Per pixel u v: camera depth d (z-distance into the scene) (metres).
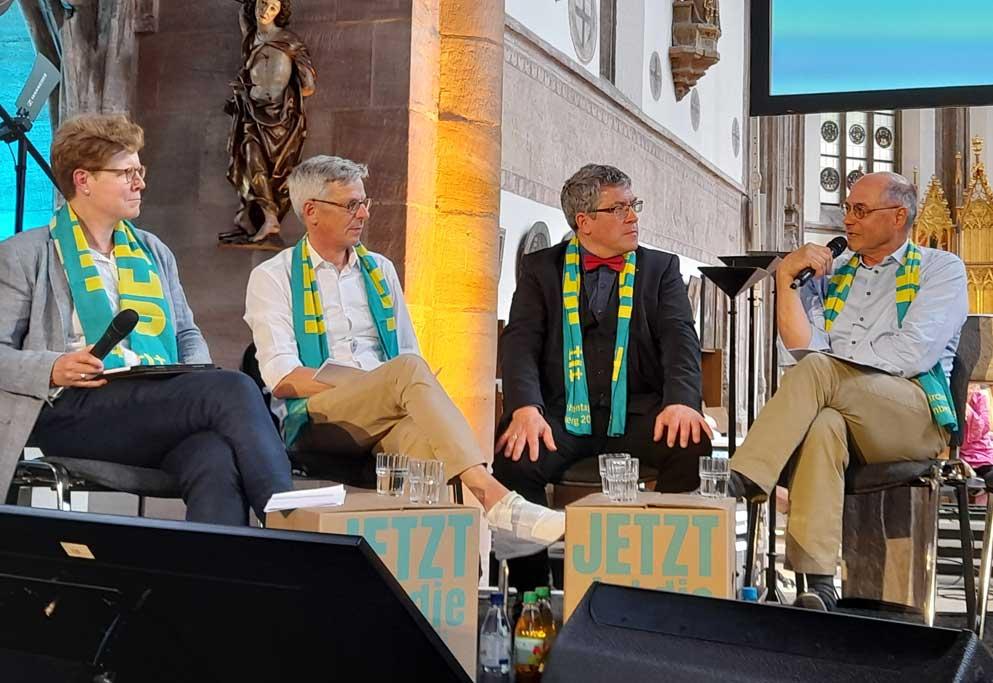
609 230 4.13
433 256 5.70
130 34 5.72
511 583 3.70
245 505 3.05
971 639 1.64
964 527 3.89
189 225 5.63
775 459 3.60
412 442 3.39
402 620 1.76
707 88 13.81
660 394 4.08
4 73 6.23
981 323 4.07
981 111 18.22
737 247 15.57
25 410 3.17
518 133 8.18
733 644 1.80
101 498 5.05
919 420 3.77
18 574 1.96
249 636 1.88
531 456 3.78
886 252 4.22
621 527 2.75
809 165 17.70
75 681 2.01
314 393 3.64
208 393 3.10
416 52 5.47
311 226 4.05
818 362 3.69
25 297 3.43
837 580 6.53
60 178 3.55
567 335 4.10
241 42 5.63
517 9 8.16
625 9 10.77
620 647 1.89
